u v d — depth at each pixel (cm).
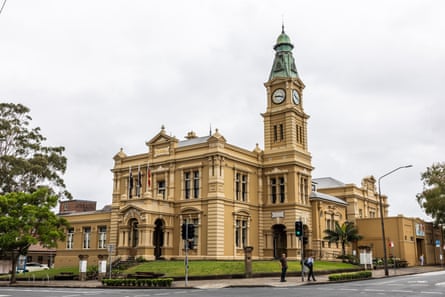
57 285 3712
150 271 4272
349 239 6062
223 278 3906
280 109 6153
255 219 5872
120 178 6291
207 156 5438
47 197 4750
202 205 5397
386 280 3725
